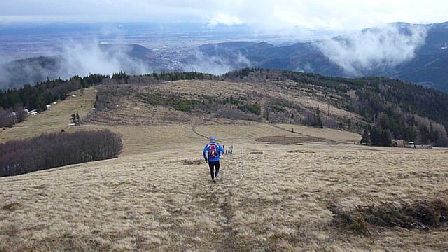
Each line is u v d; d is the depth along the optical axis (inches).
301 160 1472.7
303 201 869.2
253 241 680.4
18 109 6894.7
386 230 724.0
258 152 2003.0
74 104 7623.0
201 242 690.8
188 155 2277.3
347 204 812.6
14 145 4475.9
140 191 1024.9
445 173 1037.8
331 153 1734.7
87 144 4328.3
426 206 787.4
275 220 768.9
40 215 816.9
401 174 1050.1
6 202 911.0
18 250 643.5
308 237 692.1
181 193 1006.4
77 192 1005.8
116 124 6023.6
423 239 673.0
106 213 828.6
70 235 703.7
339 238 687.7
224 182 1108.5
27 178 1439.5
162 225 767.1
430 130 7377.0
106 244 668.7
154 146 4537.4
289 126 6712.6
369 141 5265.8
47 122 6215.6
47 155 4042.8
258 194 943.7
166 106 7632.9
